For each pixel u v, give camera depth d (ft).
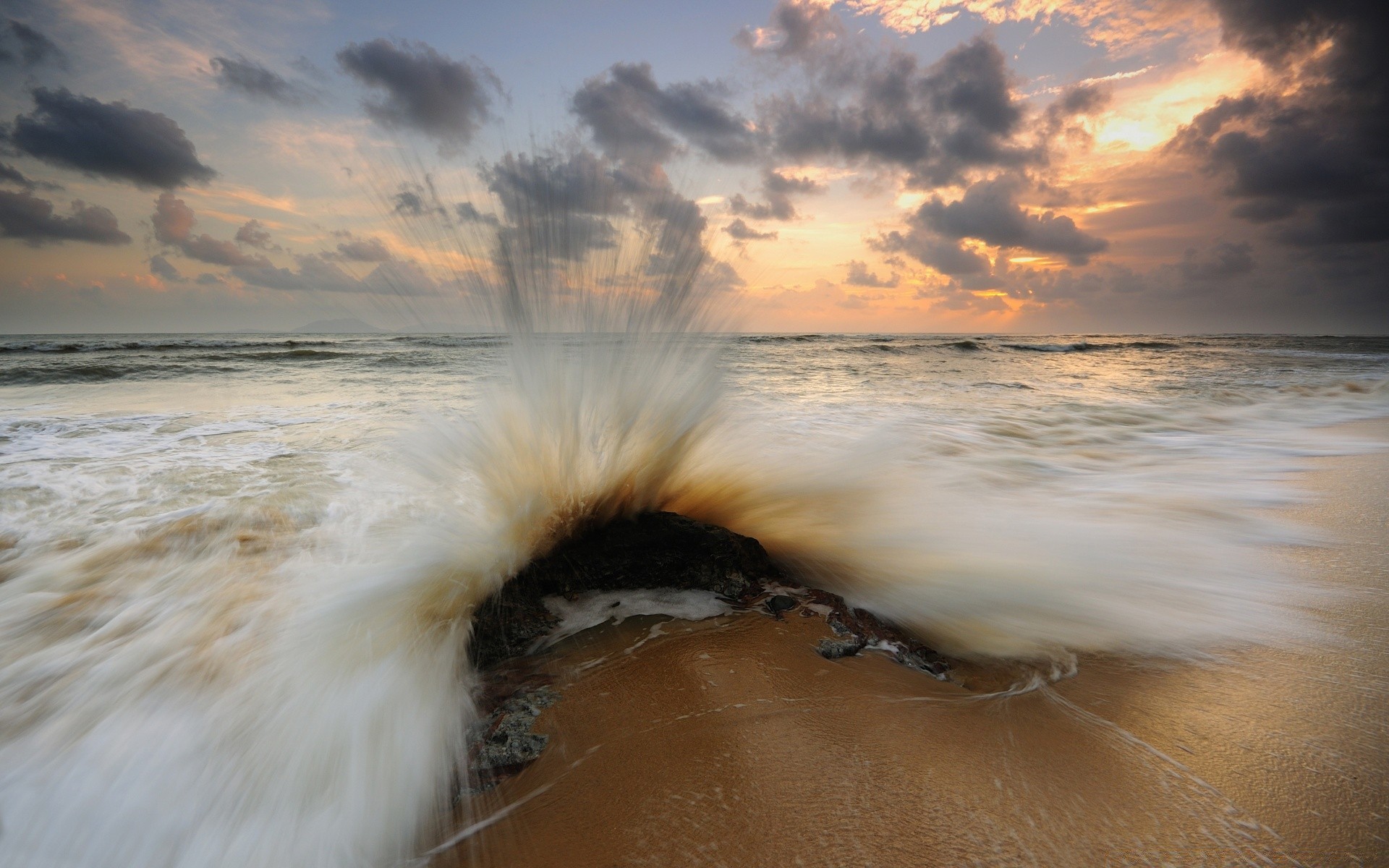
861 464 13.99
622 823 5.42
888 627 9.39
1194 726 6.75
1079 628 9.30
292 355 71.41
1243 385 47.93
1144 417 32.53
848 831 5.23
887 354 92.99
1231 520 14.70
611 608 9.66
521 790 5.88
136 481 15.74
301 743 6.42
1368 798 5.53
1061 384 48.88
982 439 25.72
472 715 7.09
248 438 21.76
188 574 10.14
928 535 12.48
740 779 5.94
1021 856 4.90
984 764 6.12
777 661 8.23
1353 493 17.42
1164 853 4.90
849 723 6.86
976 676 8.16
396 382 43.80
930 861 4.89
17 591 9.49
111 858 5.09
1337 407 36.29
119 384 41.73
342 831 5.42
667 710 7.11
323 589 9.25
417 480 11.92
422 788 5.93
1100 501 16.52
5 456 18.60
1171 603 10.12
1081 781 5.83
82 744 6.30
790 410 32.19
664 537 10.61
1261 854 4.88
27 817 5.40
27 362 55.88
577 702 7.27
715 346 13.06
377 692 7.20
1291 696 7.38
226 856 5.16
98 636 8.27
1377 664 8.15
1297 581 10.97
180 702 6.97
